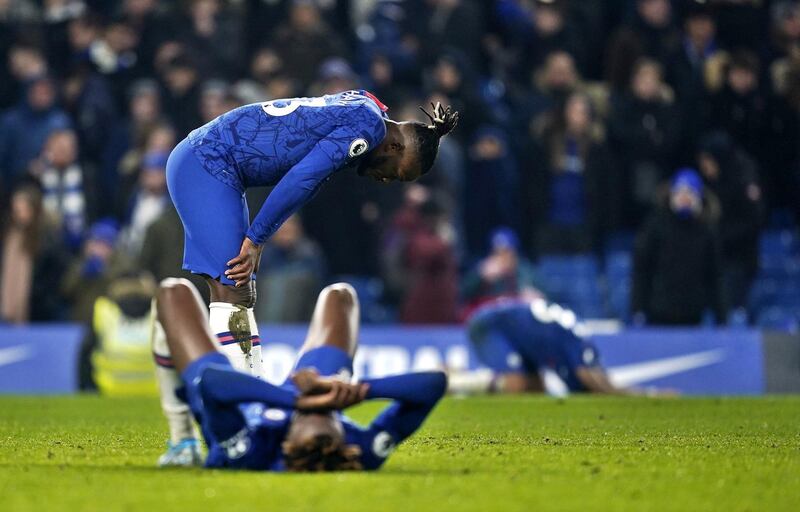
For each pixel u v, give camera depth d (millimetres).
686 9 59375
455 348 47250
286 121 20969
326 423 15117
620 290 58469
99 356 46250
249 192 50250
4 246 51406
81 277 49125
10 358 47125
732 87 56844
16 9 61000
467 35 58906
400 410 15750
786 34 58938
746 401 38062
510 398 40188
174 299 16234
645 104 55875
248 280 20656
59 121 54812
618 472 16547
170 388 17000
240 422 15508
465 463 17625
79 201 53781
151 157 51562
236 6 59156
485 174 55344
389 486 14602
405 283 51219
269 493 13984
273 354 46719
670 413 31922
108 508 13125
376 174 21797
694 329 47969
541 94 58969
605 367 47531
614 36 58719
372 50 58031
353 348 16031
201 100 55000
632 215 56469
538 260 54688
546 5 59875
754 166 54594
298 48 56094
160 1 59594
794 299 59594
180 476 15531
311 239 54844
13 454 19156
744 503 13820
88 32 57844
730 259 54375
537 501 13789
